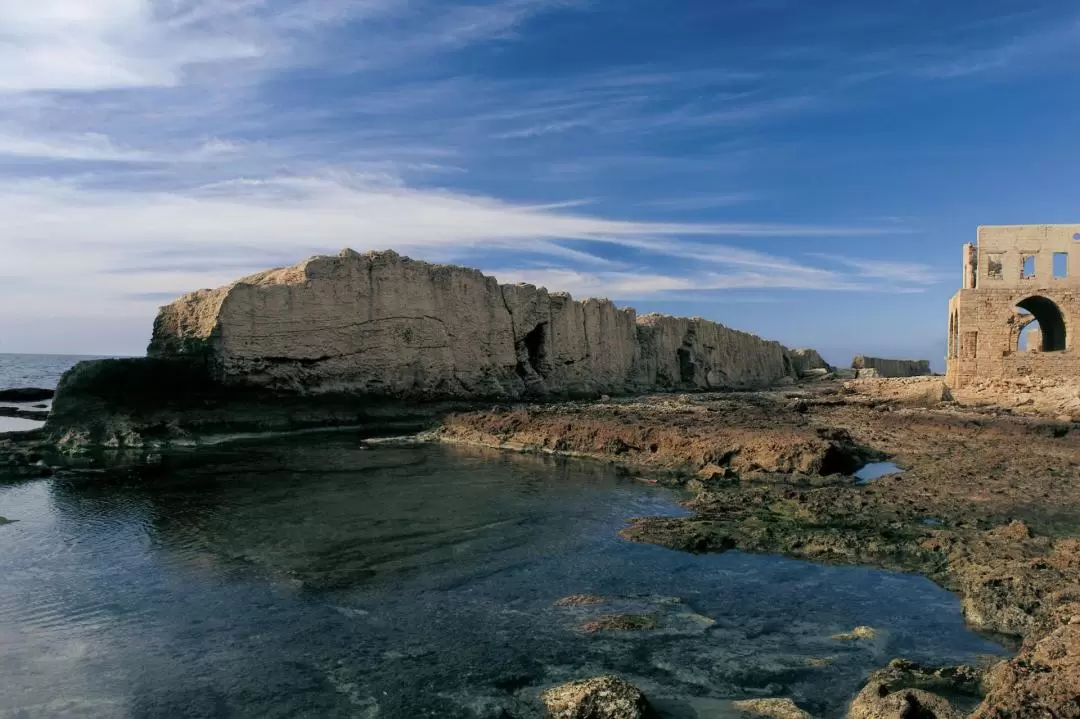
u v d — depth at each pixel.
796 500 17.25
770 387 79.50
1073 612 8.91
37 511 16.34
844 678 8.59
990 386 37.81
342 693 8.13
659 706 7.86
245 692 8.13
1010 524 14.02
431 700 7.99
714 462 22.44
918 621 10.41
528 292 47.97
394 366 37.12
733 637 9.79
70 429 25.88
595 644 9.49
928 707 7.28
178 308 33.41
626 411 33.06
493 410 34.56
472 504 17.56
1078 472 19.38
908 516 15.75
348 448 27.19
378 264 36.81
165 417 27.70
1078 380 35.59
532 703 7.93
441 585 11.70
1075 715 6.30
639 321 67.12
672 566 12.87
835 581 12.12
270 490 18.83
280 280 33.62
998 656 9.03
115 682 8.32
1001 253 37.94
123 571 12.16
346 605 10.76
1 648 9.17
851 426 30.22
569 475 21.89
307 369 33.31
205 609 10.53
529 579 12.08
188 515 16.05
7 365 154.38
